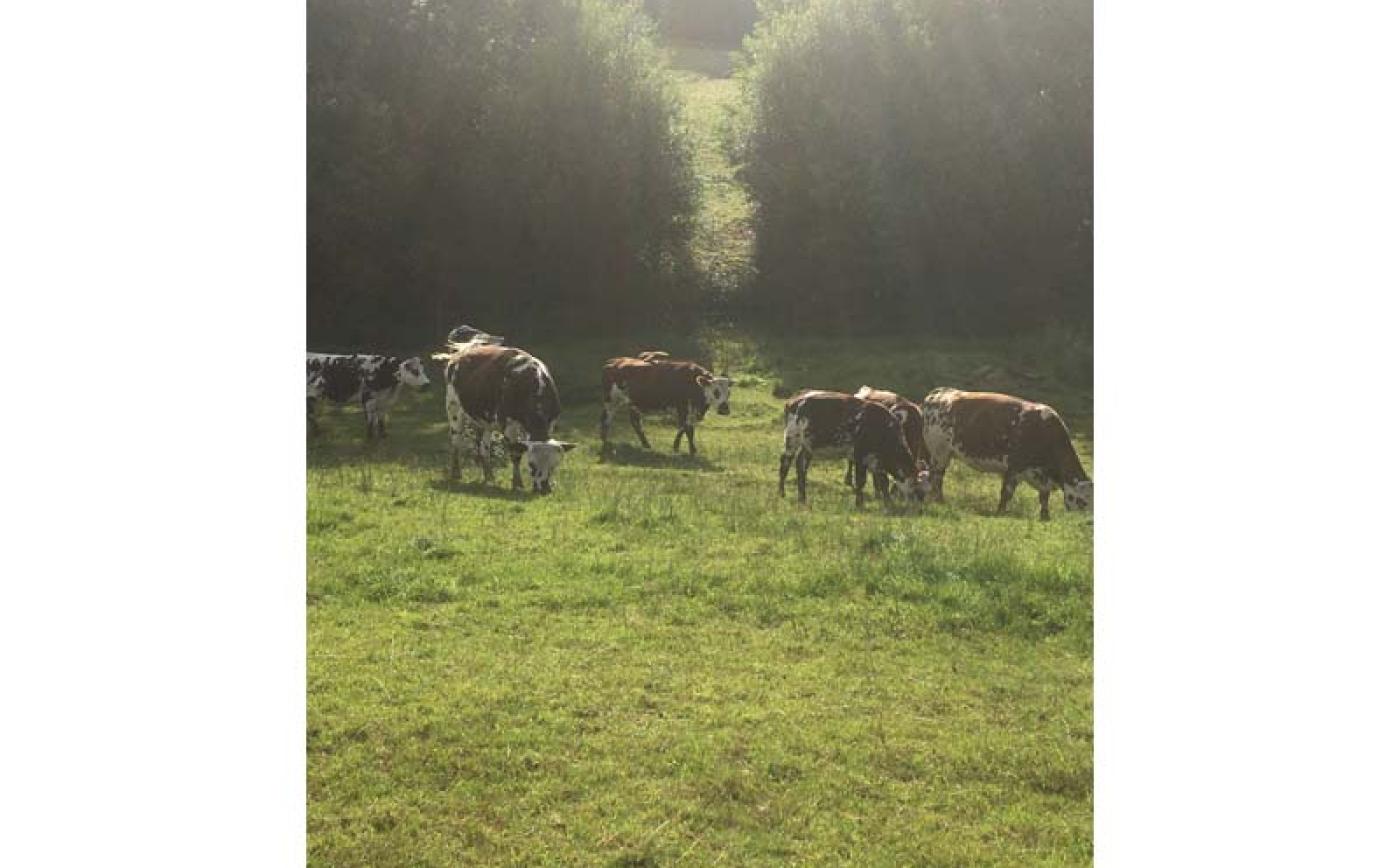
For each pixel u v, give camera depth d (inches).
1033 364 1126.4
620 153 1238.9
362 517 496.7
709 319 1267.2
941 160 1242.6
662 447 828.0
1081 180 1249.4
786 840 265.7
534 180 1230.3
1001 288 1280.8
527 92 1231.5
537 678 338.0
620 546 464.8
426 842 262.4
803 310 1269.7
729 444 847.7
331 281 1218.0
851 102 1257.4
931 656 362.6
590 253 1258.0
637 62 1295.5
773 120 1279.5
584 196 1240.8
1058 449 589.0
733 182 1386.6
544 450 584.7
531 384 597.9
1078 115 1245.1
